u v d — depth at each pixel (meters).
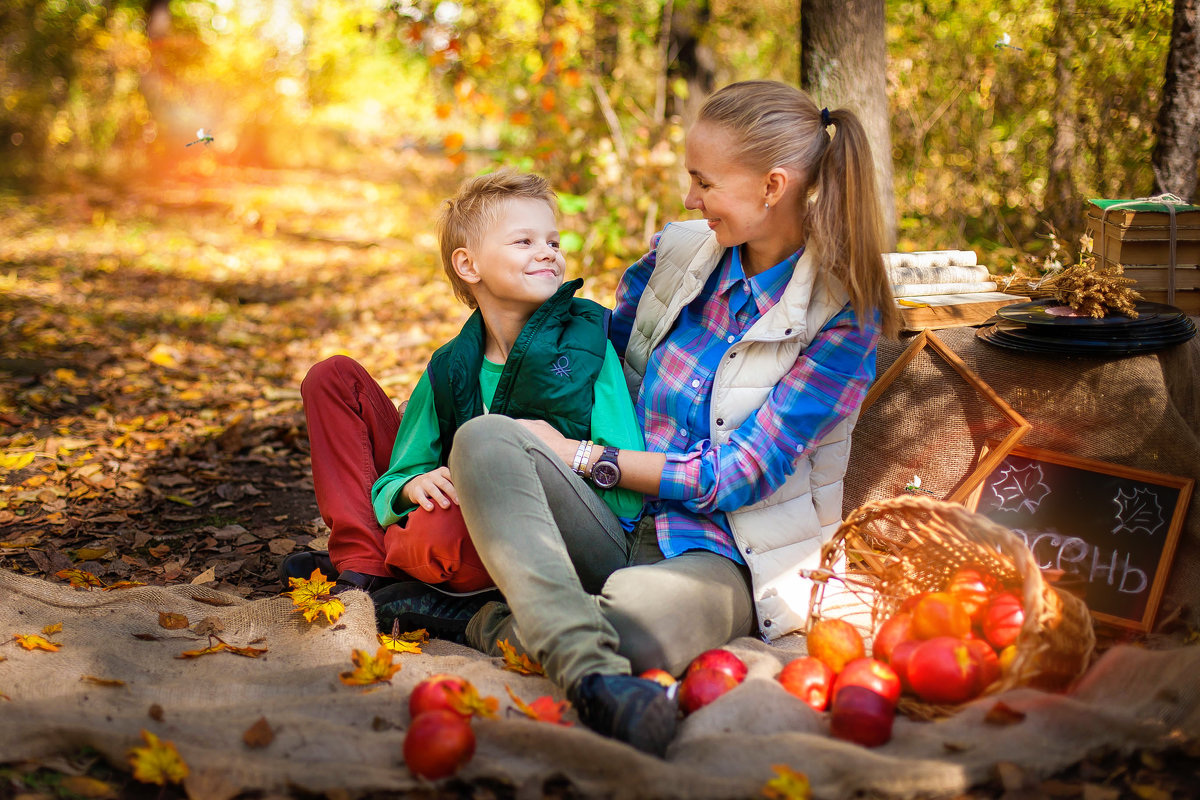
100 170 15.02
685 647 2.20
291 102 19.11
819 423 2.30
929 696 2.00
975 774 1.78
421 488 2.44
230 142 18.58
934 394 2.79
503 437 2.16
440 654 2.43
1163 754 1.89
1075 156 5.05
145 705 2.09
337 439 2.66
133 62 15.62
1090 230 3.18
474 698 1.94
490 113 7.80
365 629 2.40
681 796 1.74
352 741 1.91
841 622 2.20
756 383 2.35
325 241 11.04
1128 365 2.60
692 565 2.29
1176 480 2.52
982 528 2.01
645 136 7.39
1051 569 2.52
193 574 3.11
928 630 2.09
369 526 2.62
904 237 5.83
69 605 2.52
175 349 6.20
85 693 2.11
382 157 20.12
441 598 2.55
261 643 2.42
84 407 4.98
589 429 2.43
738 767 1.82
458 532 2.41
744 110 2.24
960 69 5.92
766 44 8.28
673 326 2.54
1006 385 2.74
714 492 2.28
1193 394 2.72
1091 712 1.89
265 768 1.79
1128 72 4.75
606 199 7.33
